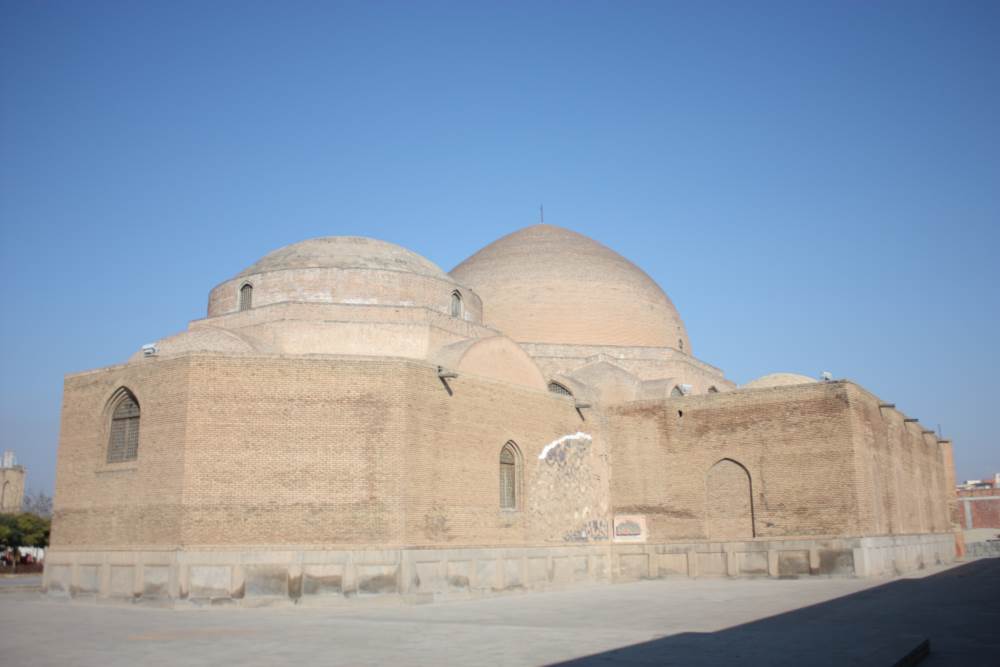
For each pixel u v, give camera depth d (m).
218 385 23.05
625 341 39.41
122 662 12.54
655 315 41.06
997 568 33.41
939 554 38.94
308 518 22.70
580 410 32.09
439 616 19.19
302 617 19.16
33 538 52.31
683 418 32.50
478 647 13.59
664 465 32.50
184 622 18.19
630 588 27.95
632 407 33.53
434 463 24.58
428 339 29.58
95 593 23.78
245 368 23.23
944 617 17.31
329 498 22.89
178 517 22.20
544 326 39.06
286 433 23.08
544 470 29.42
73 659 12.90
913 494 37.38
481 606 21.83
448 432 25.31
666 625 16.69
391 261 32.34
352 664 12.02
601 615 18.94
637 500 32.66
